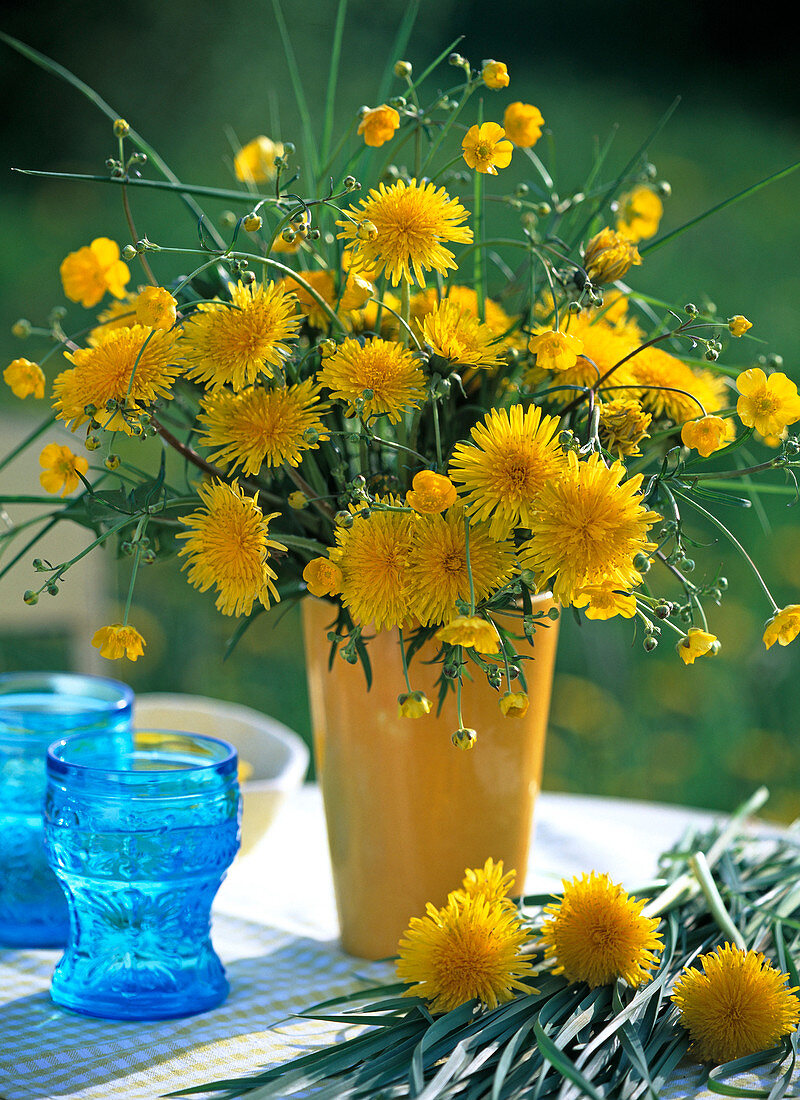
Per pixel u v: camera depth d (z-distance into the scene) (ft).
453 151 13.41
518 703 4.90
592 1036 4.98
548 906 5.19
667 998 5.06
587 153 19.13
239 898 5.58
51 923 5.36
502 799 5.29
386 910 5.30
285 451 4.97
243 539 4.95
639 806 6.13
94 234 17.21
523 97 21.38
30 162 19.84
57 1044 5.00
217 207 17.26
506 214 15.85
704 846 5.58
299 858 5.79
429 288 5.40
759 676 11.10
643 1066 4.85
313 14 20.02
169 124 19.92
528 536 5.06
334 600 5.24
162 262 15.47
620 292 5.27
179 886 5.09
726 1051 4.96
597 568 4.87
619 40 23.77
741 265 16.15
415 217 4.96
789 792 10.47
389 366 4.98
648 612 5.02
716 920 5.22
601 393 5.18
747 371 4.99
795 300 15.26
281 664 12.07
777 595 11.80
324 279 5.18
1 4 19.81
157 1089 4.90
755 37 23.39
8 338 15.19
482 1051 4.89
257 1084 4.87
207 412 5.04
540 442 4.91
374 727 5.25
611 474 4.89
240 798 5.19
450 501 4.89
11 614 7.16
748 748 10.68
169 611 12.23
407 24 5.35
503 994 5.01
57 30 19.84
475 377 5.24
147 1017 5.08
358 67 20.24
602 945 5.01
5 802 5.35
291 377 5.13
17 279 16.26
